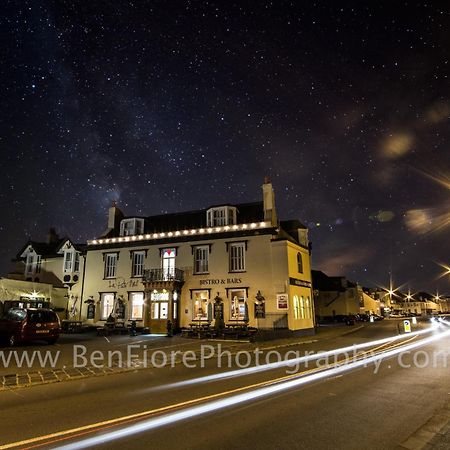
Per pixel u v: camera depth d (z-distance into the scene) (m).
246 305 25.28
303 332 26.09
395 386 8.56
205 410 6.66
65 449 4.91
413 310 117.25
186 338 22.34
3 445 5.07
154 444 5.06
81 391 8.42
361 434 5.41
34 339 17.55
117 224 33.03
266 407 6.83
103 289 29.14
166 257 28.20
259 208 29.03
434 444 4.91
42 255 32.31
